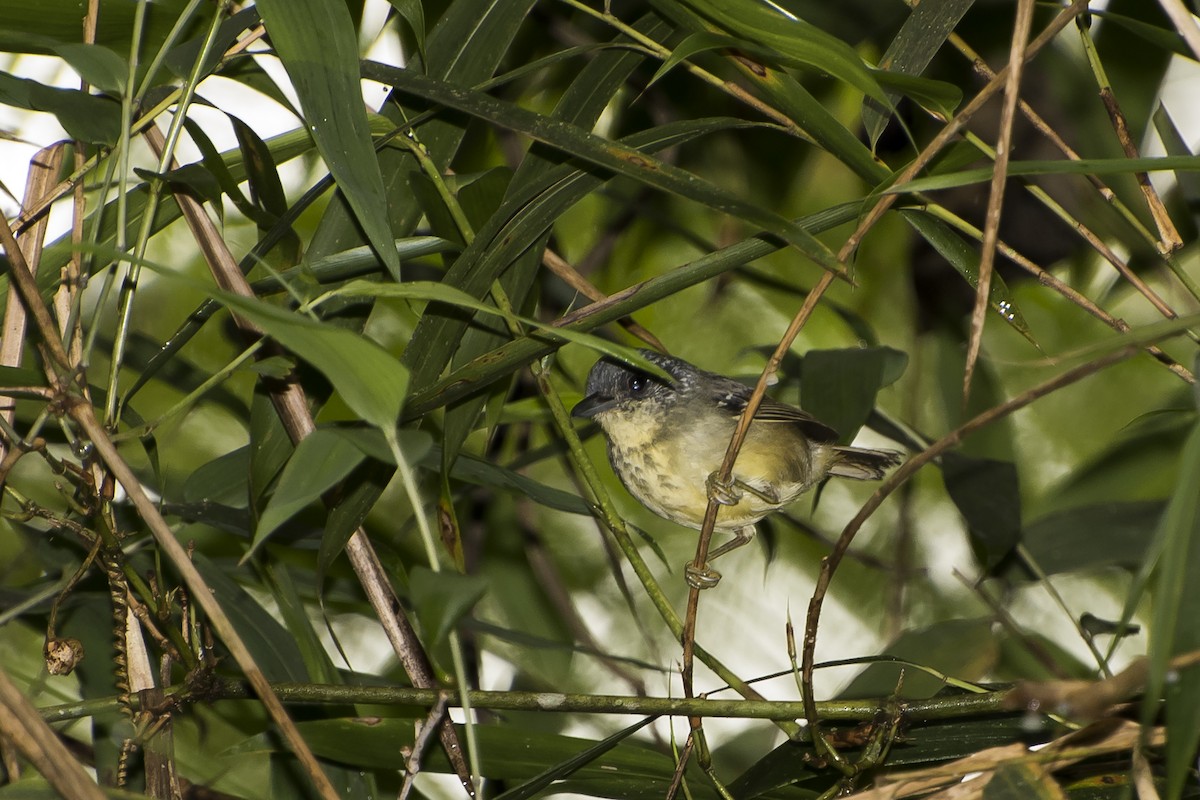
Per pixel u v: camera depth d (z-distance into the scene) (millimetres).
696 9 5293
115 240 6238
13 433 5008
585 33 9617
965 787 4594
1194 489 3561
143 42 6160
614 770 6023
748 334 9977
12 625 8391
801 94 5434
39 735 3887
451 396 5594
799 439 8742
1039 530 8008
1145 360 9555
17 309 5820
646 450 8312
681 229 9453
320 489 3666
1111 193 6047
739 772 9047
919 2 5621
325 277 6082
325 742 5867
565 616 9531
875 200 4797
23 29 5969
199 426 9594
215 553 8695
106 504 5312
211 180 5316
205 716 8469
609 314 5523
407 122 5852
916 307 9906
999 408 4121
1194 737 3766
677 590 10117
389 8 7531
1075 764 5461
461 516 9367
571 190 5840
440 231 6480
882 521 10227
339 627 9812
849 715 5195
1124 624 3754
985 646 7363
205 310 5777
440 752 5965
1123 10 8320
